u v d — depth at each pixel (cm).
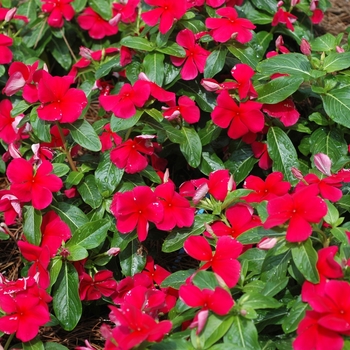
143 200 72
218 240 68
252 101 78
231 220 72
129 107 76
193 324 62
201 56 82
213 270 67
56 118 75
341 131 81
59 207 78
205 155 83
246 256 69
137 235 75
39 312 70
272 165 82
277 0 96
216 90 80
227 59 86
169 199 73
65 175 82
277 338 67
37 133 77
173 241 73
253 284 67
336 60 79
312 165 80
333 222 67
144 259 78
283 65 80
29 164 75
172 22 80
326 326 59
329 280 63
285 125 80
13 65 79
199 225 74
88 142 76
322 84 81
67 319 74
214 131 83
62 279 74
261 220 68
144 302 65
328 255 63
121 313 62
